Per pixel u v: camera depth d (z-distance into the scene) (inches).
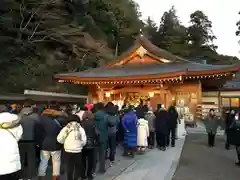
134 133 370.3
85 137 228.4
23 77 983.6
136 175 279.0
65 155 223.8
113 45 1812.3
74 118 227.5
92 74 872.9
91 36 1366.9
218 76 758.5
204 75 754.8
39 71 1072.8
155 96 829.2
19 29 1085.8
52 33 1194.0
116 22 1624.0
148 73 791.1
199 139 585.0
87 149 247.8
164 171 297.6
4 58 956.0
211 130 484.1
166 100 793.6
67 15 1296.8
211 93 1088.8
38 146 253.0
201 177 282.2
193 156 397.1
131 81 778.2
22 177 229.5
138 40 966.4
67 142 221.8
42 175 232.2
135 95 852.6
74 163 224.2
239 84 1167.0
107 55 1342.3
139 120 401.7
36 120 237.5
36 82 1005.2
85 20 1380.4
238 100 1049.5
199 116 839.7
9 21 989.8
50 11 1189.1
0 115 165.2
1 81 904.9
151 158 366.9
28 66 1053.2
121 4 1793.8
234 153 422.9
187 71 724.0
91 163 254.5
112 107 325.1
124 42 1843.0
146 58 976.9
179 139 564.7
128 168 309.0
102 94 847.7
